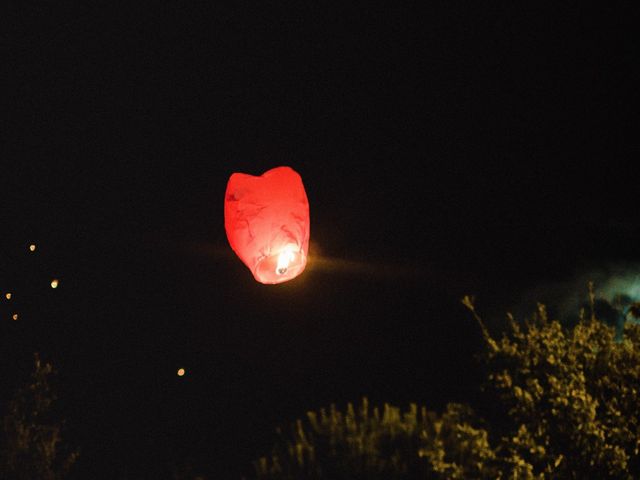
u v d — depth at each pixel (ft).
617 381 11.05
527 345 11.46
